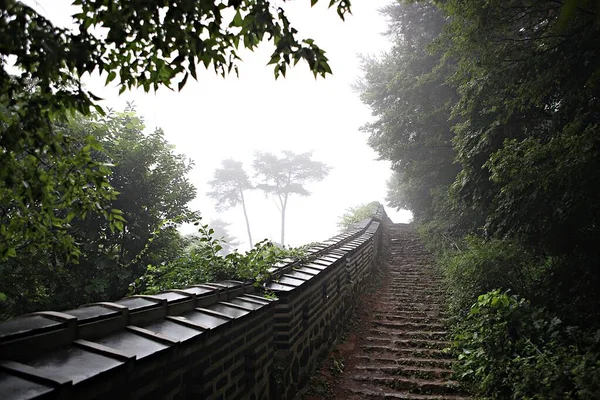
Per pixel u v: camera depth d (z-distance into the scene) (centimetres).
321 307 584
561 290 548
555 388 358
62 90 204
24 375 149
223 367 284
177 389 231
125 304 248
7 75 188
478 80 605
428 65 1255
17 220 264
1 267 471
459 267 749
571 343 440
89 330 203
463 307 740
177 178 747
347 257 796
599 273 498
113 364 174
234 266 444
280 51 208
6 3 162
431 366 594
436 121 1177
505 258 657
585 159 408
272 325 401
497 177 507
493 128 606
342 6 205
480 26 548
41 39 172
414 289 1041
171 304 272
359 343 688
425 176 1440
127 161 632
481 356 518
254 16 200
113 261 604
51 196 252
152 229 664
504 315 514
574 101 507
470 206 739
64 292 563
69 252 302
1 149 215
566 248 493
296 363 459
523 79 548
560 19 152
